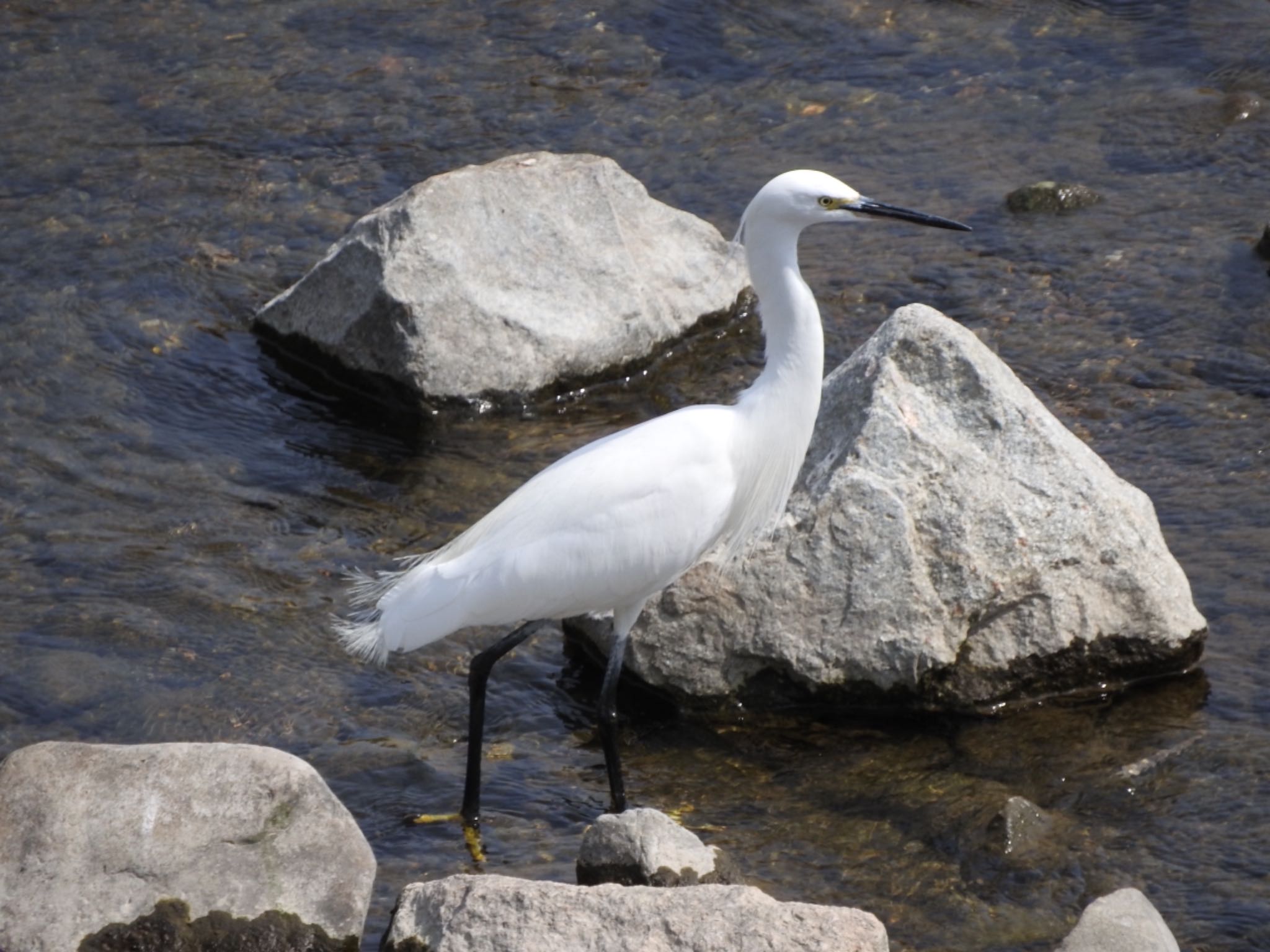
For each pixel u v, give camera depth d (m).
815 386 10.20
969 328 15.59
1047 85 20.64
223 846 8.20
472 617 9.84
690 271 15.88
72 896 7.96
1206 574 11.80
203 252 17.00
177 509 13.12
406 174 18.69
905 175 18.67
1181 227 17.30
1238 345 15.10
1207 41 21.42
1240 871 9.03
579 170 15.68
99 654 11.32
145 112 19.86
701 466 10.05
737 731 10.60
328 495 13.38
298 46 21.59
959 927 8.59
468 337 14.45
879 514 10.42
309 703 10.91
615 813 9.42
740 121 19.95
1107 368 14.82
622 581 9.88
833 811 9.69
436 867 9.27
